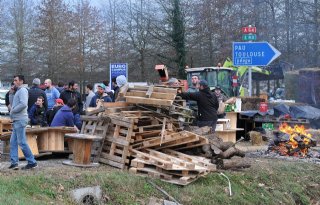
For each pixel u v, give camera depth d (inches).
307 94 989.8
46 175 321.7
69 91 510.6
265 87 1492.4
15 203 259.3
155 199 326.6
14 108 341.1
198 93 441.1
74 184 316.2
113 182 329.1
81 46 1665.8
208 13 1503.4
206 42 1513.3
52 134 408.8
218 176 376.8
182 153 392.8
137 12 1596.9
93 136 371.9
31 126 450.9
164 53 1471.5
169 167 343.0
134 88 403.9
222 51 1480.1
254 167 422.9
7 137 396.8
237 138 660.1
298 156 497.7
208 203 339.0
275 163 449.1
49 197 296.5
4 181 299.0
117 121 380.8
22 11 1656.0
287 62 1133.7
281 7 1187.3
